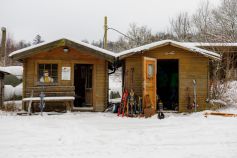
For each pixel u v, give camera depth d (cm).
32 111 1556
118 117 1352
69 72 1596
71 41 1555
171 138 909
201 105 1566
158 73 1919
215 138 904
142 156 723
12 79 2302
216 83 1781
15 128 1061
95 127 1089
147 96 1464
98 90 1614
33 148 797
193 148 796
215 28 3028
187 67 1574
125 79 1583
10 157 714
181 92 1575
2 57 3156
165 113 1542
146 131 1011
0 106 1700
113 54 1589
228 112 1475
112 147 806
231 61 2102
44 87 1577
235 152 756
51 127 1087
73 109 1592
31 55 1569
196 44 2225
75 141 872
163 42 1540
